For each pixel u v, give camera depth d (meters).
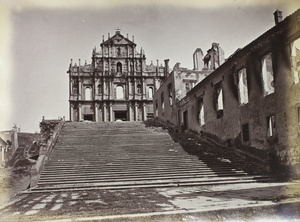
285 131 15.13
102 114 51.34
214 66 33.47
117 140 23.75
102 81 52.53
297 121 14.45
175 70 32.50
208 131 24.33
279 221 7.47
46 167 16.84
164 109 36.59
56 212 8.60
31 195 12.84
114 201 10.26
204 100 25.28
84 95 52.09
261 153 17.08
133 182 14.61
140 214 7.71
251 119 18.27
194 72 33.00
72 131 26.98
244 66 19.11
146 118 52.50
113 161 17.86
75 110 51.03
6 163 29.03
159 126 33.03
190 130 28.12
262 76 17.33
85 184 14.52
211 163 17.70
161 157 18.59
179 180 14.78
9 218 8.02
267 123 16.75
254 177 14.94
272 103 16.20
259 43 17.41
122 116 55.97
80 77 52.09
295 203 8.42
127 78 53.31
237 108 19.95
